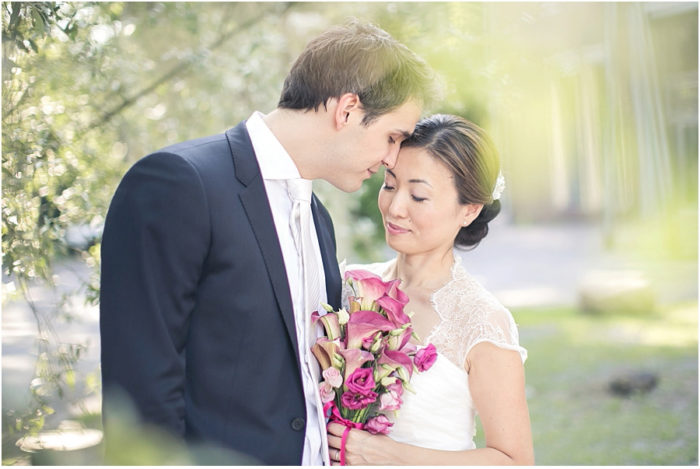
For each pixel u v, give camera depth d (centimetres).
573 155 1220
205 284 166
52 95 285
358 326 172
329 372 171
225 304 165
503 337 175
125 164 329
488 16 374
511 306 755
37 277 257
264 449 165
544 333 641
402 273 200
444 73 354
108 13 314
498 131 422
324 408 178
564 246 1155
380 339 174
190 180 163
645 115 794
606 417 445
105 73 319
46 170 257
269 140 180
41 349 253
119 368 158
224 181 169
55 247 266
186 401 167
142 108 367
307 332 178
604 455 389
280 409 170
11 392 235
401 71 178
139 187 165
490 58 367
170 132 388
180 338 162
